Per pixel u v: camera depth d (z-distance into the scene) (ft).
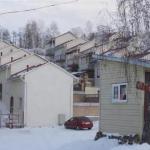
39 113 163.84
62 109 167.22
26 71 169.07
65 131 134.21
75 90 234.58
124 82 76.84
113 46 66.13
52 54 369.91
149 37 59.57
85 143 78.59
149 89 71.97
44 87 165.37
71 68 319.47
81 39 335.88
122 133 77.10
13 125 156.35
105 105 82.53
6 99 189.06
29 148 83.76
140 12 58.44
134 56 64.75
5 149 81.92
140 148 66.44
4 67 192.65
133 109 74.90
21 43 440.86
